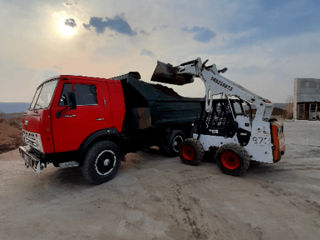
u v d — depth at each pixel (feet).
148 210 8.61
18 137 34.99
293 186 11.17
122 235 6.91
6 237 6.88
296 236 6.72
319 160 16.67
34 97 13.09
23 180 12.65
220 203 9.14
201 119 15.99
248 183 11.61
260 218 7.84
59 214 8.42
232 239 6.61
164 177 12.78
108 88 12.60
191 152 15.25
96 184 11.60
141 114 14.80
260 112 12.43
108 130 12.21
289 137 28.99
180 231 7.08
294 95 61.67
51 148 9.80
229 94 13.74
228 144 13.02
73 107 10.25
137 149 15.35
